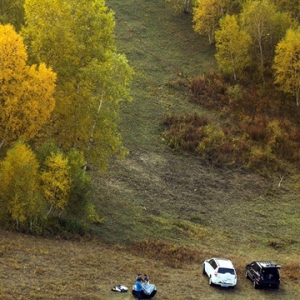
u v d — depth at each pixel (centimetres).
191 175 10394
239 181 10506
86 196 7144
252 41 13712
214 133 11631
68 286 5409
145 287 5409
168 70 13962
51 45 7794
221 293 5947
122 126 11444
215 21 15025
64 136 7994
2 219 6881
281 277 6812
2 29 7025
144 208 8869
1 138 7319
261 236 8681
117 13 16212
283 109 12812
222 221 9038
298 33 12544
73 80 7944
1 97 7038
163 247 7300
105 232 7575
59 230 7181
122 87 8125
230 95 13038
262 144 11681
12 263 5681
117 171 9888
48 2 7869
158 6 17062
